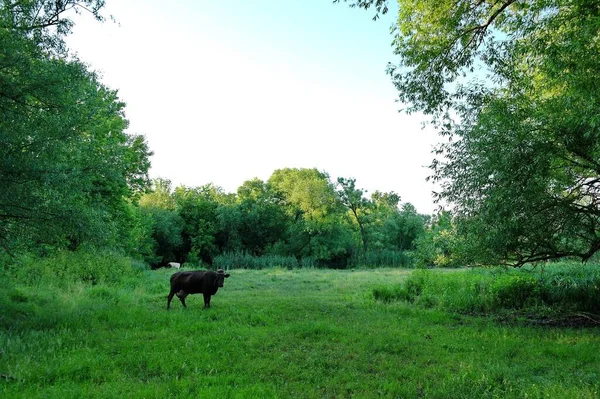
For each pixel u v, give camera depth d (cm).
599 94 837
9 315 1127
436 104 1341
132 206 3838
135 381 646
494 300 1543
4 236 1099
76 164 1225
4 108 1002
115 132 2584
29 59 1002
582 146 982
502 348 874
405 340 935
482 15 1277
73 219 1100
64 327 1016
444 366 755
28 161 995
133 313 1223
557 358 827
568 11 997
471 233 1208
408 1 1354
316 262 6228
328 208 6462
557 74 955
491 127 1079
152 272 3372
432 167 1244
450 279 1792
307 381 665
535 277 1628
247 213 6956
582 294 1421
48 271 1892
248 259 5641
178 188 7819
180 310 1340
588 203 1173
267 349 845
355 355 809
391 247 6862
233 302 1575
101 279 2002
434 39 1346
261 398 573
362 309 1463
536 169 995
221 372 699
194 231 6881
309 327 1012
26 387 607
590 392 602
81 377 664
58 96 1058
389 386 635
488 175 1085
